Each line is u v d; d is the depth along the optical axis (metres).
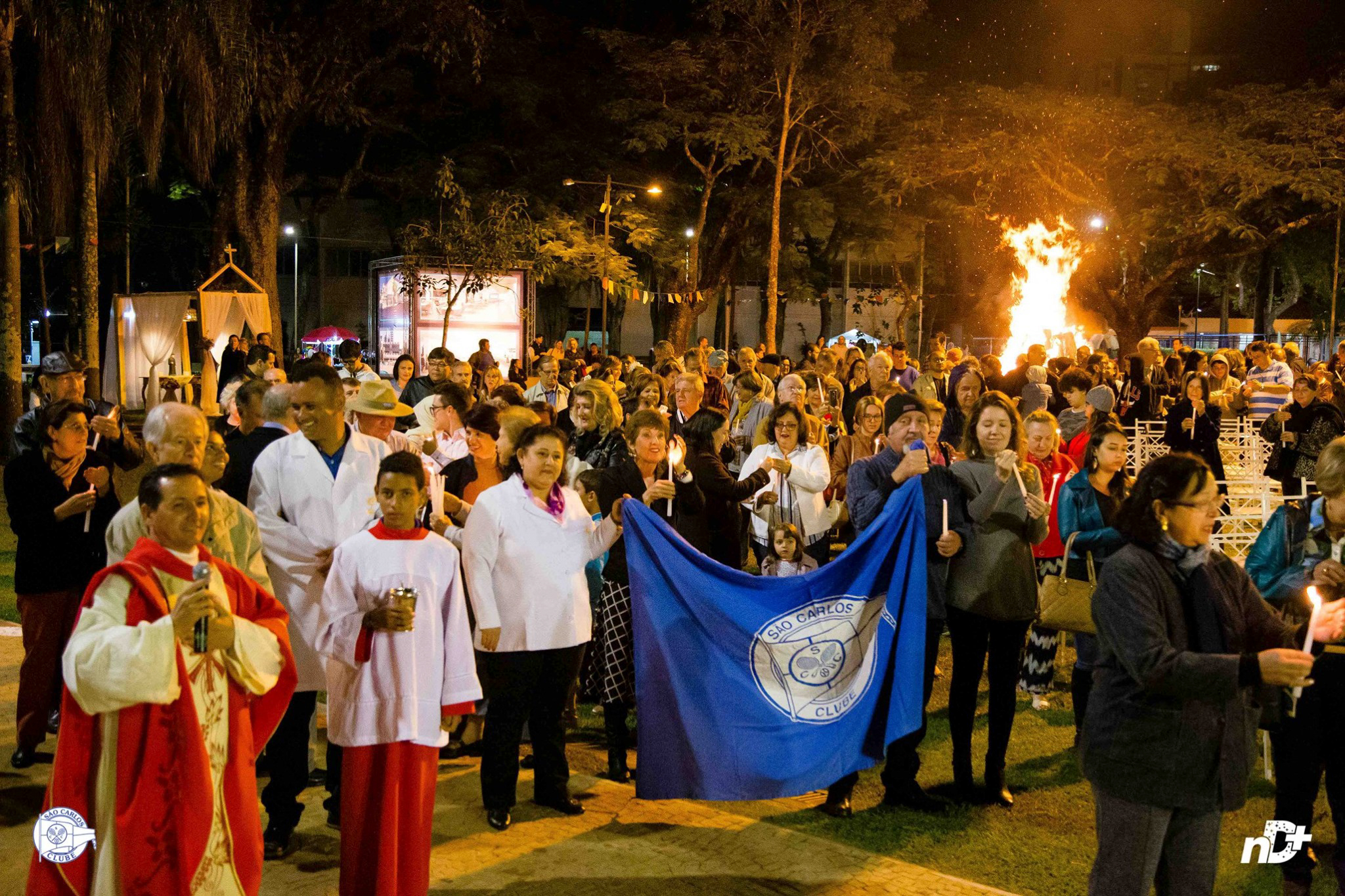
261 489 5.20
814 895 4.63
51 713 6.25
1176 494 3.54
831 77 33.78
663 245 37.81
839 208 41.25
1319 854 5.15
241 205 30.52
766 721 5.33
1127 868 3.61
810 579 5.45
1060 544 7.26
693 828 5.34
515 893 4.65
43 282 37.59
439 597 4.51
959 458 6.04
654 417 6.27
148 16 19.80
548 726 5.52
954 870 4.93
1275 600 4.61
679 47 34.41
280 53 27.12
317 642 4.38
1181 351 17.08
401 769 4.35
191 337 34.59
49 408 5.82
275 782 4.99
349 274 59.44
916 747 5.80
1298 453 10.82
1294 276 49.56
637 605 5.30
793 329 64.06
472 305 28.86
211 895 3.62
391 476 4.44
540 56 38.94
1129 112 36.53
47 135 19.27
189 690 3.52
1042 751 6.50
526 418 6.04
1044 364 13.52
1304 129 34.81
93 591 3.47
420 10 29.34
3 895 4.50
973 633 5.63
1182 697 3.41
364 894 4.36
